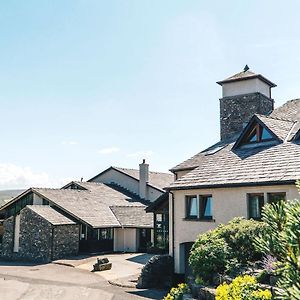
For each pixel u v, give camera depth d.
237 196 15.91
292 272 4.11
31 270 25.06
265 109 27.67
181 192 18.58
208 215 17.47
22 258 31.39
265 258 10.17
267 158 16.66
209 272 11.28
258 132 19.14
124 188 43.69
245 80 27.67
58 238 29.73
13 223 33.72
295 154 15.74
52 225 29.39
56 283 20.14
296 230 4.18
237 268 10.84
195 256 11.69
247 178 15.66
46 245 29.59
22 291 18.36
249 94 27.20
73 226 30.98
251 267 10.96
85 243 31.66
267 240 4.83
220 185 16.30
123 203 37.88
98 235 32.56
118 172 44.44
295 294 3.64
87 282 20.30
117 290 18.00
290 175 14.19
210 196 17.42
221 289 8.48
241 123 27.20
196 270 11.58
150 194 41.38
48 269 25.28
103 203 36.16
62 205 32.53
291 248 4.33
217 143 25.59
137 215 35.28
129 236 33.56
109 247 32.94
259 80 27.59
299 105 24.08
